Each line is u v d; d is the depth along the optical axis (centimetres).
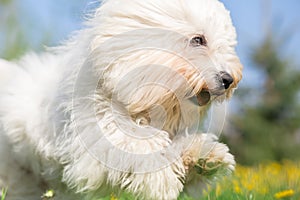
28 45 1387
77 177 496
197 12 517
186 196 557
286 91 1588
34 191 601
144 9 504
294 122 1585
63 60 551
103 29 501
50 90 553
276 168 921
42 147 551
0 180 595
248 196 612
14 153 590
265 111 1588
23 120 569
